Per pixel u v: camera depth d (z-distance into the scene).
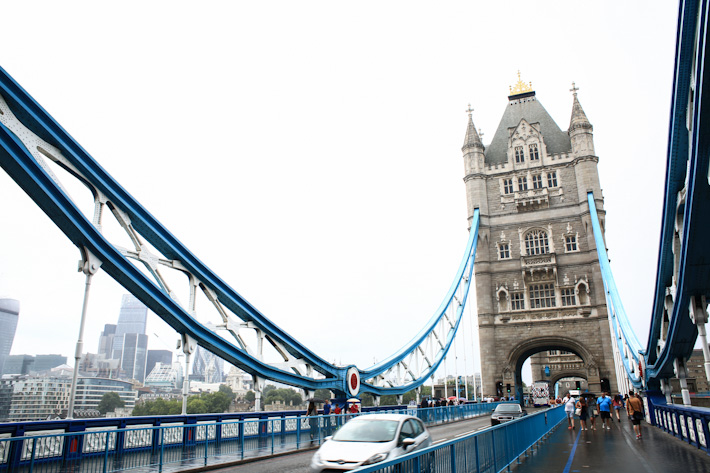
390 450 11.41
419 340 52.06
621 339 52.84
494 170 73.19
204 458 16.16
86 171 19.14
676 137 16.16
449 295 63.19
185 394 21.77
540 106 77.62
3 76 16.25
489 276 67.94
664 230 20.88
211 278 24.94
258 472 15.09
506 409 30.48
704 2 11.65
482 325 65.81
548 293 65.75
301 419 21.69
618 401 54.12
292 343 30.17
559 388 104.50
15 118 16.59
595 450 19.31
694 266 18.78
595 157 68.19
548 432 26.91
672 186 17.84
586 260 64.88
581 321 62.47
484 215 70.69
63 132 18.33
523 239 68.44
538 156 71.94
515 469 14.62
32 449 11.30
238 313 27.25
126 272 19.67
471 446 11.26
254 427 19.16
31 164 16.42
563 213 67.94
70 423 14.85
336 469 10.86
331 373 33.50
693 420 19.80
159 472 14.22
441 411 37.62
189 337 22.80
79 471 12.30
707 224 16.44
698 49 12.35
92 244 18.23
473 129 75.88
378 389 41.19
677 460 16.30
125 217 20.78
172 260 23.14
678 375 27.41
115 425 16.47
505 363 64.00
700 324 20.66
